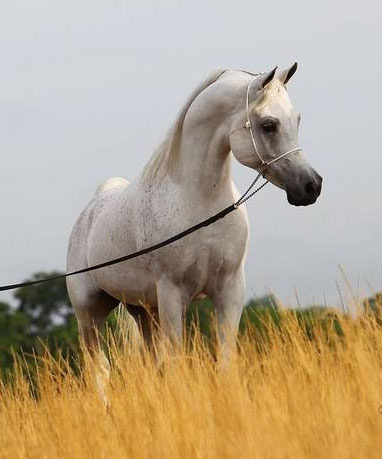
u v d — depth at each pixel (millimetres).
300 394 9789
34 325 40906
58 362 12133
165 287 12945
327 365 10352
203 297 13461
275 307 11383
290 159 12039
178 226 12766
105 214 14133
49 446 10422
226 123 12453
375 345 10469
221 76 12797
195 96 12852
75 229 15148
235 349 10953
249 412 9484
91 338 15148
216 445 9188
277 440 8859
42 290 42000
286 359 10547
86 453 10000
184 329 12852
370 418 9047
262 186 12453
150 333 14828
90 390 11453
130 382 10906
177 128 12883
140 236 13211
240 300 13000
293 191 11977
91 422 10469
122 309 14547
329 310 10953
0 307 41406
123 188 14391
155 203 13016
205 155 12625
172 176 12930
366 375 9633
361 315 10672
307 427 9047
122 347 13539
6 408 11492
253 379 10367
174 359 11273
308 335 11477
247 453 8867
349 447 8602
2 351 37625
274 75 12219
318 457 8672
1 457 10484
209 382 10391
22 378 11898
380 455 8516
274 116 12086
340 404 9297
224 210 12500
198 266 12727
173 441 9359
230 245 12734
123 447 9711
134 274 13484
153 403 10203
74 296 15102
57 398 11242
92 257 14352
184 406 9766
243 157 12266
